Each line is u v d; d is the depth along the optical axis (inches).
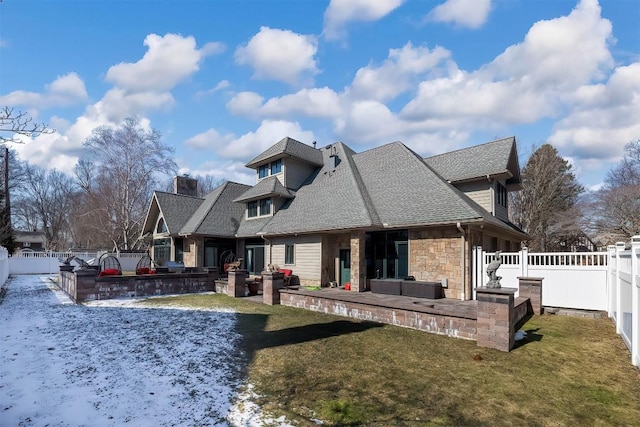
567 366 240.8
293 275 697.6
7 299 542.0
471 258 497.4
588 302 430.6
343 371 229.1
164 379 213.6
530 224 1359.5
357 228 557.9
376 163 730.8
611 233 1106.7
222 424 159.2
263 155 872.9
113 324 365.1
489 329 282.8
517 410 176.1
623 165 1197.7
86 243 1899.6
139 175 1309.1
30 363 240.5
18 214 2022.6
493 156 633.0
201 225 855.1
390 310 369.7
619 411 176.9
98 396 188.1
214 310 456.4
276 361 248.7
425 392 196.4
